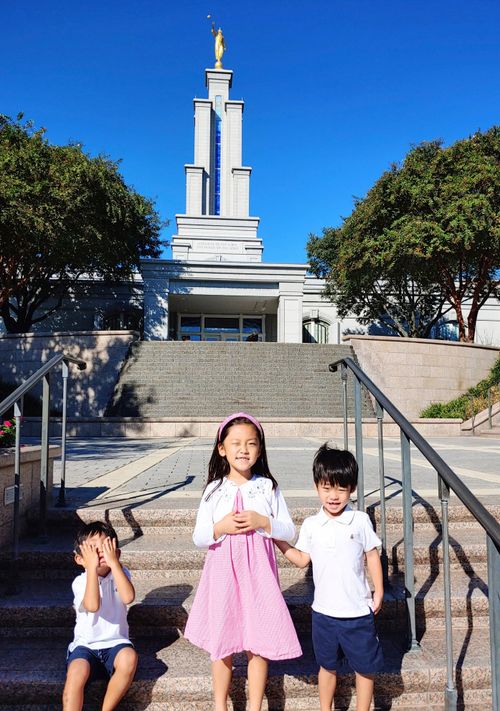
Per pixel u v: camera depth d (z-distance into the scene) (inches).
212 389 788.6
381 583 110.8
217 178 1758.1
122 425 633.0
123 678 109.1
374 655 107.8
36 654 126.2
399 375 840.3
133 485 225.8
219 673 105.6
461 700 118.6
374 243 901.8
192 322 1483.8
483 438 589.6
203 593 109.4
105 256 1007.6
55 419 642.8
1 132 808.3
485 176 818.8
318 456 115.0
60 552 154.2
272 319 1507.1
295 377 828.0
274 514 113.3
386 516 175.8
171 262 1221.1
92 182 876.0
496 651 91.7
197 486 222.5
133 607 135.3
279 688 117.7
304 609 138.3
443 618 140.8
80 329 1332.4
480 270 933.8
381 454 151.9
